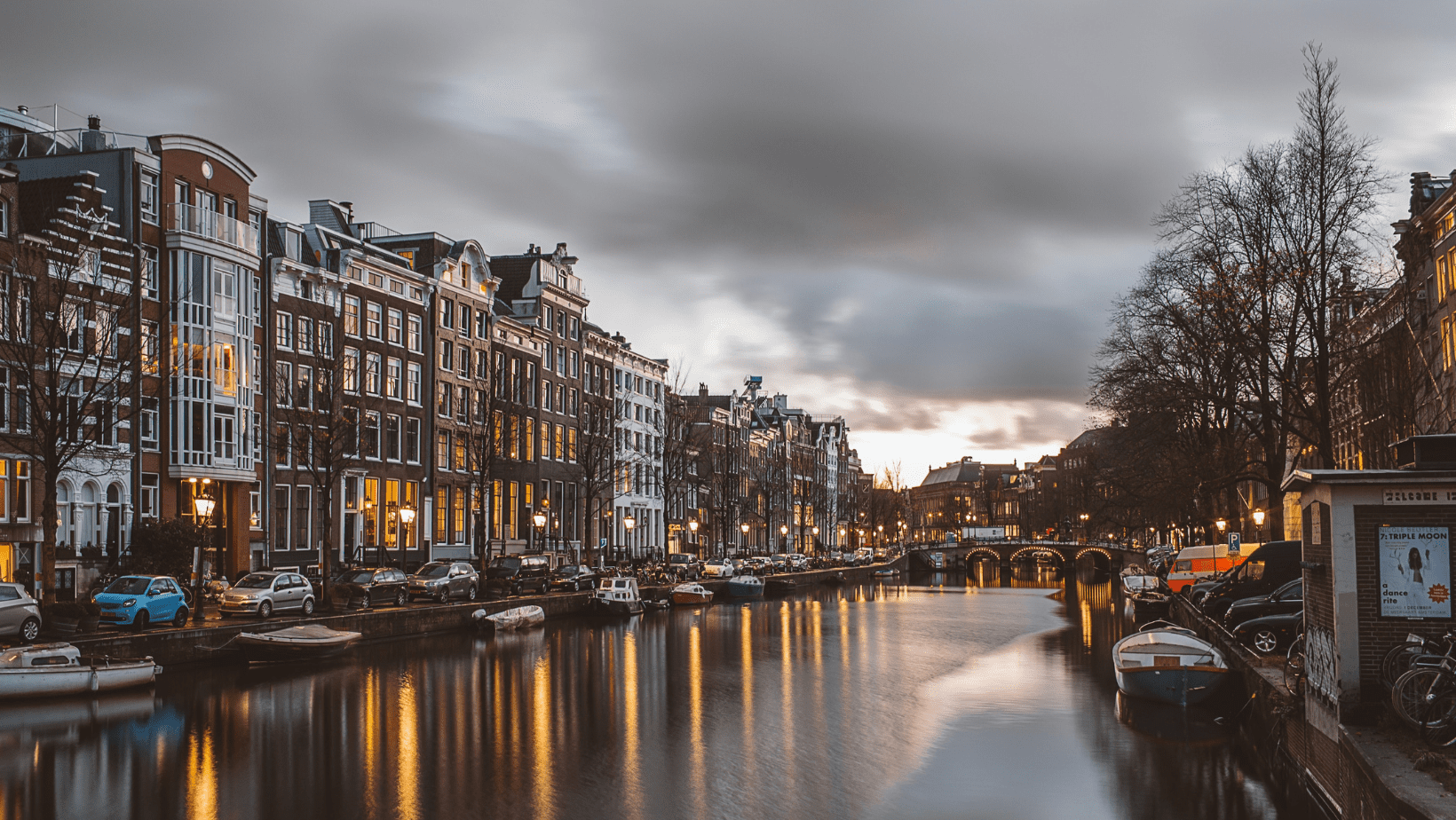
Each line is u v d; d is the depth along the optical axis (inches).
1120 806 862.5
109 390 1596.9
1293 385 1505.9
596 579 2704.2
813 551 6166.3
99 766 896.3
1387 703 715.4
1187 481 2014.0
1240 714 1159.6
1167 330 1887.3
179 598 1473.9
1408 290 1572.3
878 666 1676.9
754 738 1100.5
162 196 1947.6
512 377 2925.7
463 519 2819.9
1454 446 759.1
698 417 4119.1
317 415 1994.3
